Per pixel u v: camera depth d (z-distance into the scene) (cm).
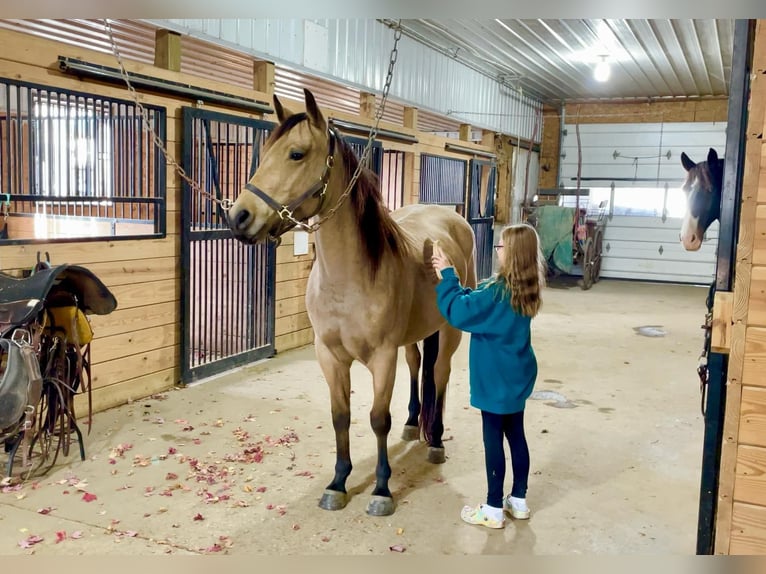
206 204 439
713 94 1045
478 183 893
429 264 278
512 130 1031
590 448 331
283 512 253
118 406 377
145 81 365
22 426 268
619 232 1129
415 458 313
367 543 230
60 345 289
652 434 354
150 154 402
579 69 865
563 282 1054
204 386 421
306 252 544
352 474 292
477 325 233
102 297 300
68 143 333
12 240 306
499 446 242
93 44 484
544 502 268
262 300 494
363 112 627
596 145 1141
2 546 223
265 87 480
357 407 387
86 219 452
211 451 314
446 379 309
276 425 352
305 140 222
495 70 887
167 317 408
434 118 825
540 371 488
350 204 237
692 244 354
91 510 251
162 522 243
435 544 231
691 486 288
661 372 491
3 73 296
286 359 500
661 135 1094
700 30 660
